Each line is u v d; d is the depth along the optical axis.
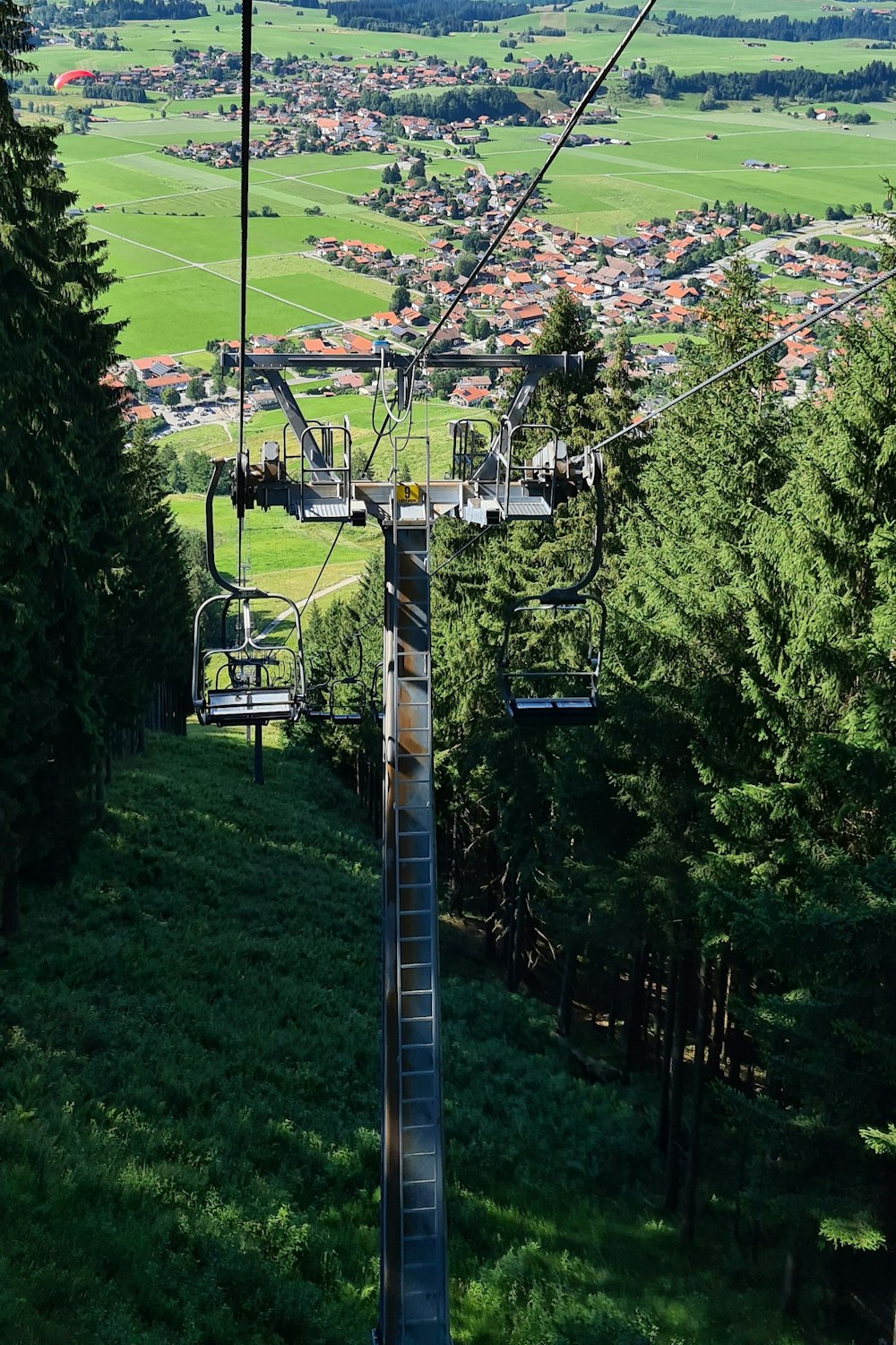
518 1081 28.19
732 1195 25.30
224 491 13.86
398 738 12.61
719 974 27.41
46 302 26.23
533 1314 17.08
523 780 34.62
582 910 30.98
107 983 25.41
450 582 46.44
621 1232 22.23
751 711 20.53
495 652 36.97
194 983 27.12
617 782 23.42
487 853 44.31
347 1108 23.33
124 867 33.44
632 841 25.89
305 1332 15.31
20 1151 16.56
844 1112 17.12
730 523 27.97
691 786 22.30
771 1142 18.53
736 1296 20.69
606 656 24.38
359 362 13.26
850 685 18.36
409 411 13.22
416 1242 11.69
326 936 33.75
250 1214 17.59
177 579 58.50
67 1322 13.33
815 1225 17.72
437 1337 11.54
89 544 30.22
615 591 31.11
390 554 12.96
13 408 24.86
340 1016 28.09
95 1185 16.45
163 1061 21.94
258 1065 23.59
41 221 28.19
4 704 24.12
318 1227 18.03
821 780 18.11
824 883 17.52
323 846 45.56
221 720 15.26
